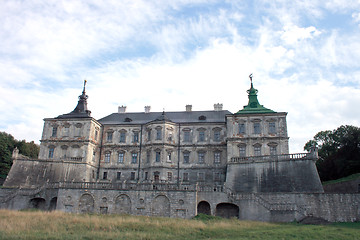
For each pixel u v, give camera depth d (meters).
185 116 72.19
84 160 63.97
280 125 60.88
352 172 65.19
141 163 67.50
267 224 40.62
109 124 71.25
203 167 64.81
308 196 46.31
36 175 61.91
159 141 65.81
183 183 63.72
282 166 53.84
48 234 30.98
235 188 55.62
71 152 65.06
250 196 46.91
